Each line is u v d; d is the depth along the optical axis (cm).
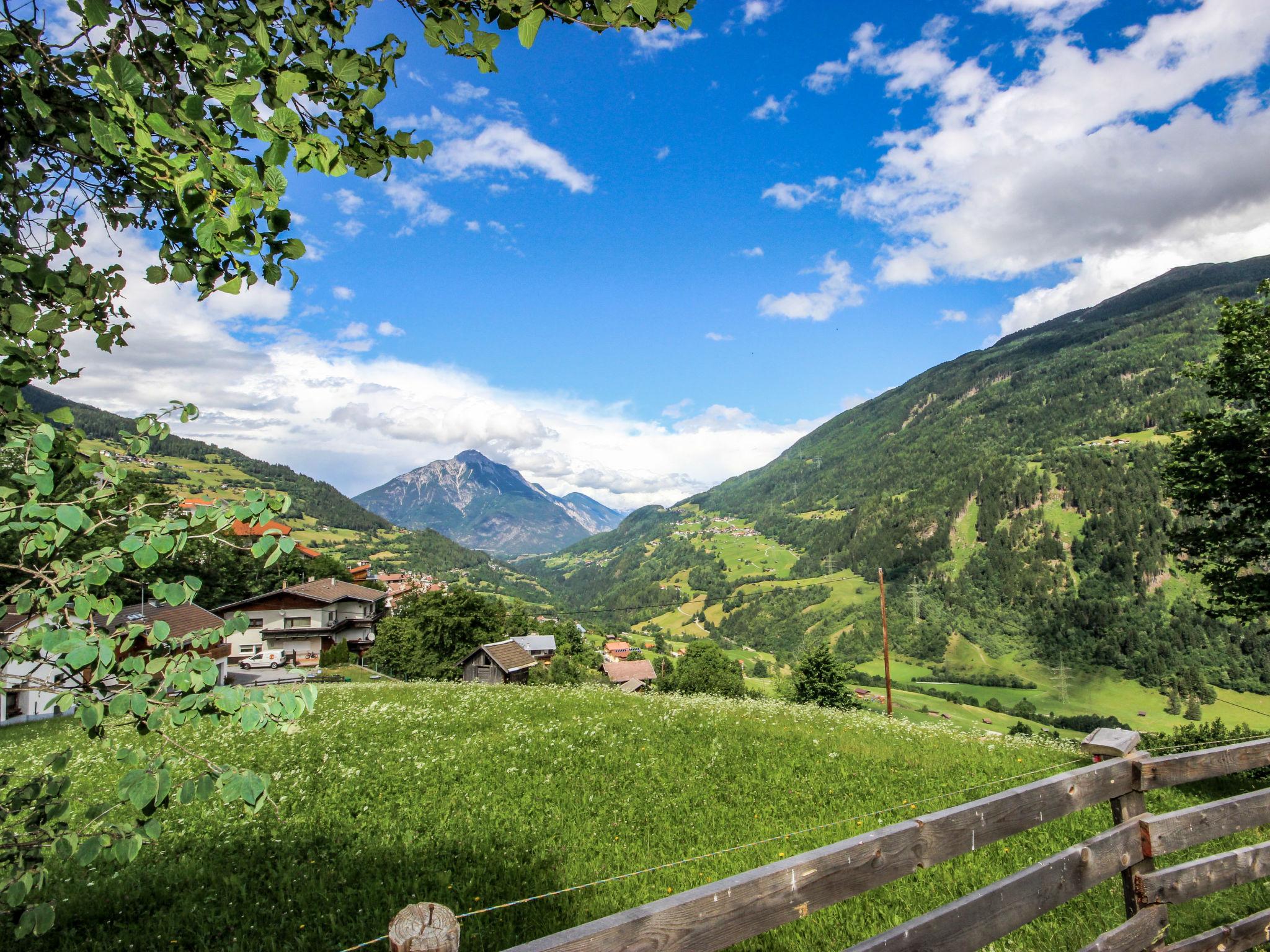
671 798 1055
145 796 227
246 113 206
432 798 1059
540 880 754
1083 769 394
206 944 626
